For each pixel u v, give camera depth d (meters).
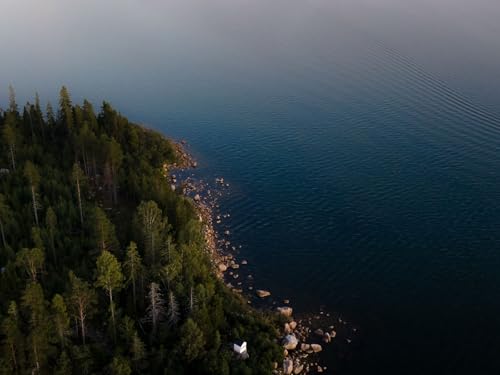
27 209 82.25
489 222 99.00
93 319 63.94
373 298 81.19
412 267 87.69
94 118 113.44
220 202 107.56
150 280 68.06
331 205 105.94
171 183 113.75
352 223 99.94
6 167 96.81
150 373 58.91
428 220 100.00
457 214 101.62
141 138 123.12
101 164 100.25
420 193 108.94
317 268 88.06
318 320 76.62
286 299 80.75
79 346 58.34
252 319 71.56
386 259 89.81
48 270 71.12
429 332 74.62
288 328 73.69
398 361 69.75
